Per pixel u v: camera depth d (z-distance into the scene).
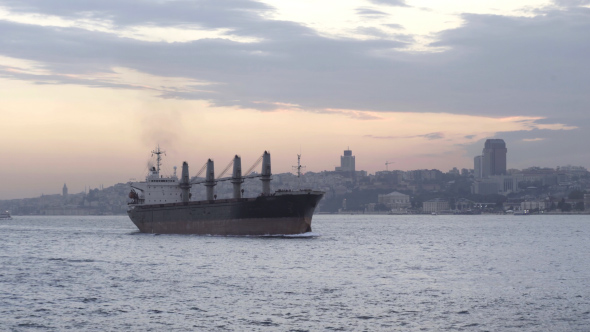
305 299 74.81
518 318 65.88
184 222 169.50
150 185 180.00
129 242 152.75
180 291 79.69
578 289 82.44
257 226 155.62
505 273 98.38
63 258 119.38
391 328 62.03
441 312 68.38
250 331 60.97
